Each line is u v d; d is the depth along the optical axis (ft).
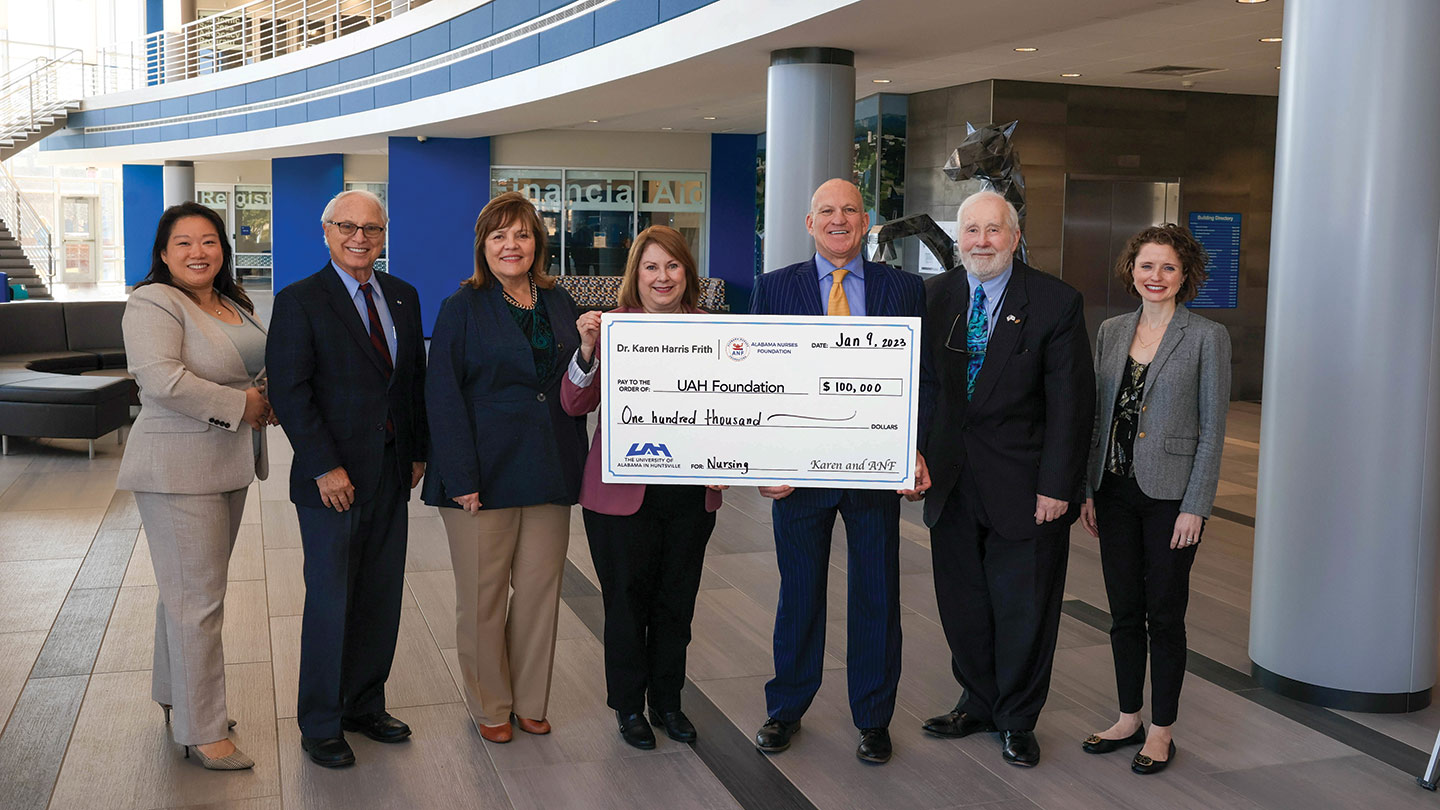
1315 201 12.66
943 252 23.00
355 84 56.18
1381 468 12.53
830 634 15.47
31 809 10.21
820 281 11.36
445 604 16.62
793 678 11.69
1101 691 13.42
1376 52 12.21
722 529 21.74
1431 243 12.33
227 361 10.94
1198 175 37.14
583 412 11.44
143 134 75.25
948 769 11.28
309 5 75.46
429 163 55.93
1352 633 12.72
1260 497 13.56
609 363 10.82
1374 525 12.59
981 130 20.34
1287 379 13.03
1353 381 12.55
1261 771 11.28
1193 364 10.89
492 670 11.76
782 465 10.89
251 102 65.77
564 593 17.38
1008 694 11.50
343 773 11.05
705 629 15.67
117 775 10.93
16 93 81.56
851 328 10.68
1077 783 10.99
